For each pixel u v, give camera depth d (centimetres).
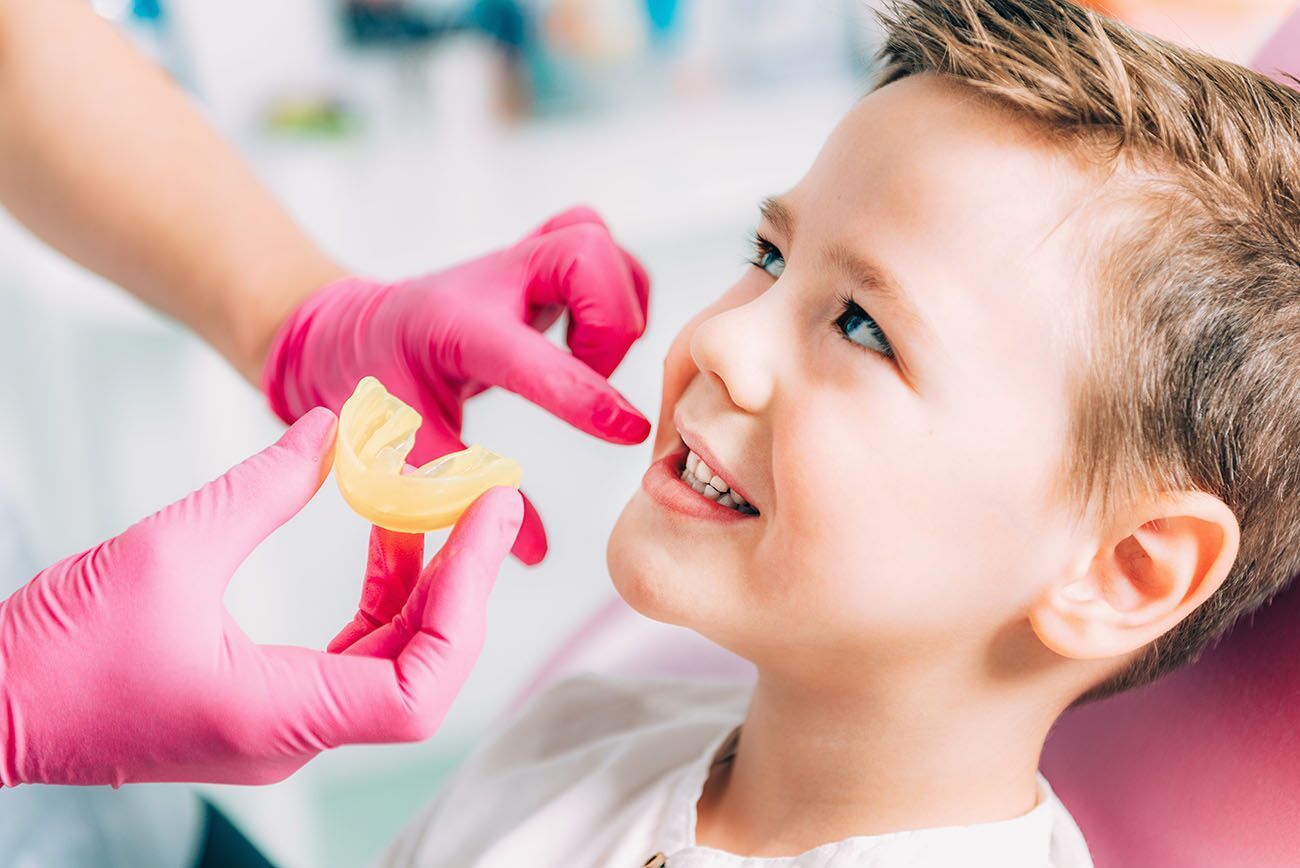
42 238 109
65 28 107
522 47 206
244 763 69
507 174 191
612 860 85
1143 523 72
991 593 74
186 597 67
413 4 199
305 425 73
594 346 90
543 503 176
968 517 71
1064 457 71
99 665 66
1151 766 88
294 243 104
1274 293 72
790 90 215
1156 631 73
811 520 72
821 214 74
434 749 184
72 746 67
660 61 214
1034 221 69
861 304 71
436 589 69
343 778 182
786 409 72
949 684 78
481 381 88
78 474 153
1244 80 75
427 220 178
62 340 148
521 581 178
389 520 68
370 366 91
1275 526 77
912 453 71
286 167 189
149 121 105
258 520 70
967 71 71
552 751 100
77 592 67
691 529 76
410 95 200
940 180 70
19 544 111
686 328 82
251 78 195
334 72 199
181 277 103
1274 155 73
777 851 83
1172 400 71
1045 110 69
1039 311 69
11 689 66
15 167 105
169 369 151
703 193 181
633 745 95
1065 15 73
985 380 70
